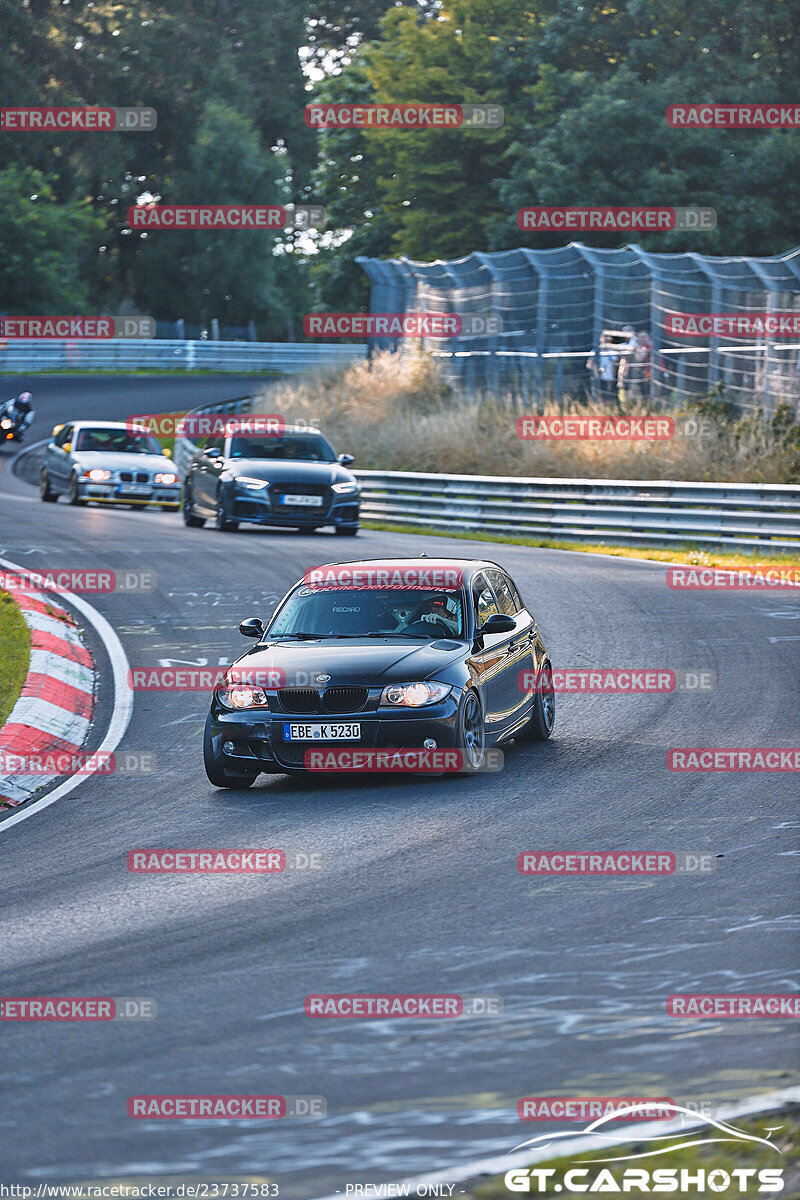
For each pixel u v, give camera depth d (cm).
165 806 2189
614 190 9669
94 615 4003
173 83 18262
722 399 6831
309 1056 1152
